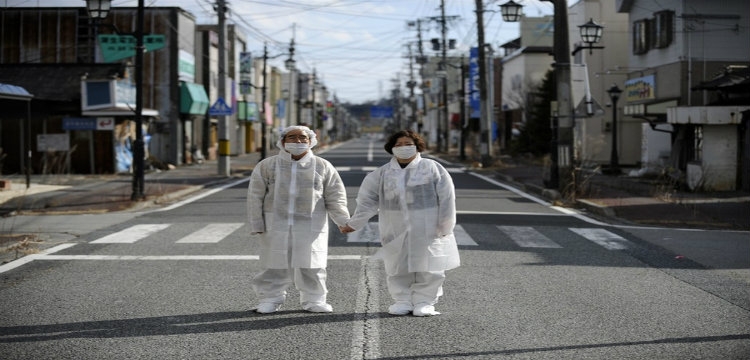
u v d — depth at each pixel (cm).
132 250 984
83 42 3444
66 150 2531
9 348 526
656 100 2709
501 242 1068
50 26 3444
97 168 2681
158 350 520
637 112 2520
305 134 614
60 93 2694
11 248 981
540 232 1186
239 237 1107
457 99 7806
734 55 2541
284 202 613
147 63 3428
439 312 638
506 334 565
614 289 743
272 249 612
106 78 2623
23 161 2627
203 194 1936
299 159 620
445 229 607
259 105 5856
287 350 520
